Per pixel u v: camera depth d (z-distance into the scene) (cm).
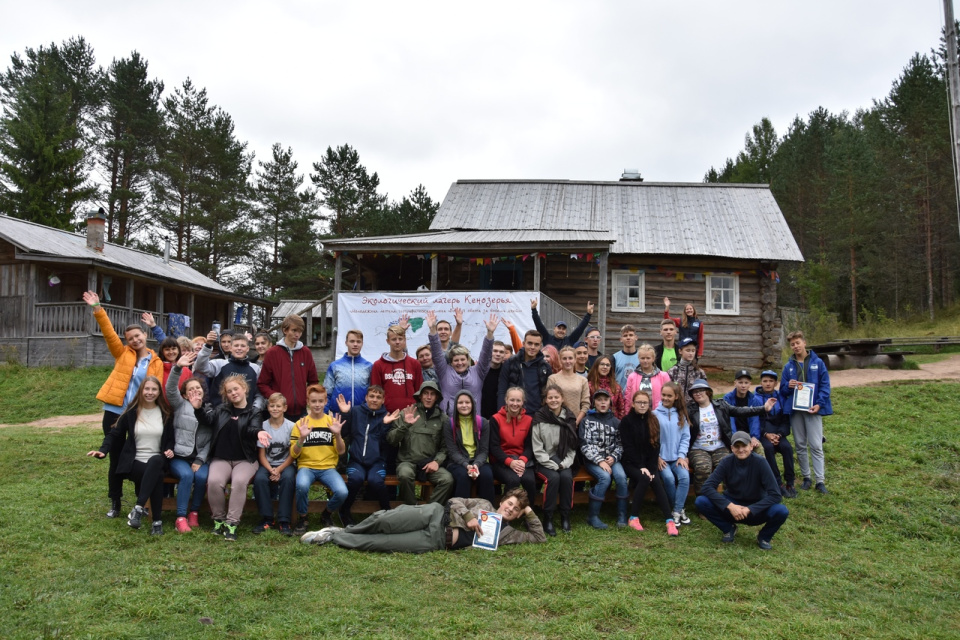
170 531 645
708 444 744
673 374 798
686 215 2055
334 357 1386
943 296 3453
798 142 4478
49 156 3028
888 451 923
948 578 594
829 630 478
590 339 859
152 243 3659
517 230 1880
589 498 712
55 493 752
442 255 1553
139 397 646
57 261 1939
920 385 1270
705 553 630
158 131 3709
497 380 775
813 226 3831
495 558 603
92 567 546
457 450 688
